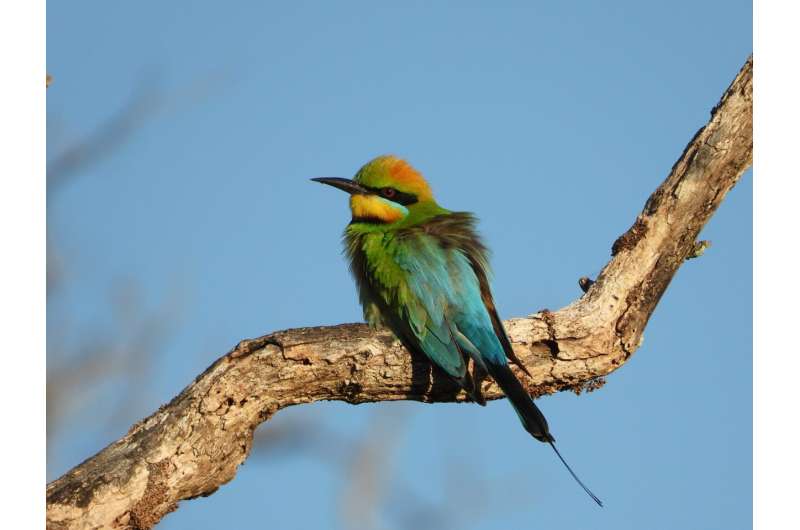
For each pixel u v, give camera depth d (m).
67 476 9.62
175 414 10.00
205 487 10.11
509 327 11.21
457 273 11.66
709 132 11.44
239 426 10.24
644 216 11.45
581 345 11.12
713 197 11.40
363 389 10.91
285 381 10.44
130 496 9.65
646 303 11.30
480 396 10.85
